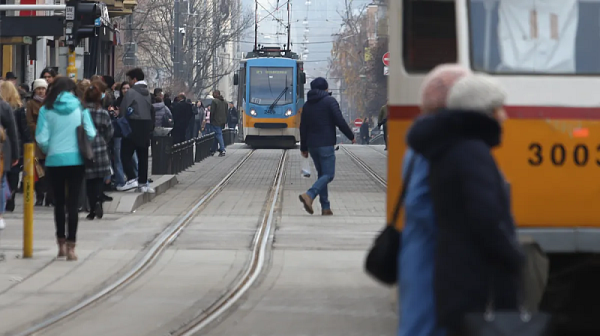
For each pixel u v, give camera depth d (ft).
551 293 73.46
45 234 130.00
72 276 100.63
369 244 124.67
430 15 69.62
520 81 67.41
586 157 67.10
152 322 79.82
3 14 166.61
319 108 153.69
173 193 188.96
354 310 85.05
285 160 300.20
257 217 151.74
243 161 292.61
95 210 134.21
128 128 165.78
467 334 42.37
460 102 45.06
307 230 137.08
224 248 120.57
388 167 70.44
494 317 41.98
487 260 44.04
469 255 43.98
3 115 127.03
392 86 70.28
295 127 369.71
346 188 204.95
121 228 136.98
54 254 113.80
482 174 43.60
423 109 47.78
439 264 44.75
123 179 171.83
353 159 309.83
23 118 154.92
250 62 372.58
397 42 70.18
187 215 152.76
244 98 370.94
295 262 110.83
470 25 68.13
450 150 44.52
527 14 68.28
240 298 90.43
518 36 68.03
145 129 166.91
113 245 121.60
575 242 66.74
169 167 216.74
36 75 322.34
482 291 43.91
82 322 79.61
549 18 68.28
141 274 102.78
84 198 155.22
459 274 43.98
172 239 126.93
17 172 154.61
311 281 99.45
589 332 73.61
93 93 129.90
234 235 131.54
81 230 134.41
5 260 109.19
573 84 67.56
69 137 108.17
